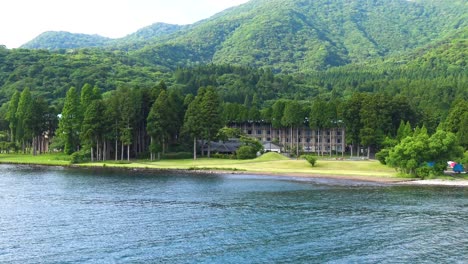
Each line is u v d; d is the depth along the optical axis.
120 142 177.25
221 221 72.88
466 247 60.31
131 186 110.25
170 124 175.25
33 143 195.38
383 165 152.88
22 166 158.62
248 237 63.66
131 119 173.25
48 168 152.50
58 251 56.72
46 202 88.00
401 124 178.62
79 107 181.25
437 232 67.44
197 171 143.50
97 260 53.59
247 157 179.62
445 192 103.69
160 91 186.75
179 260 53.97
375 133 180.88
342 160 170.12
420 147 128.00
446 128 168.62
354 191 104.44
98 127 168.38
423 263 54.00
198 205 86.25
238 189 106.31
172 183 116.12
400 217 76.75
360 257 55.88
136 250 57.41
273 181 121.50
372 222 73.00
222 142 199.25
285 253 56.94
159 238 62.78
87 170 146.50
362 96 189.38
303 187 110.31
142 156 182.00
